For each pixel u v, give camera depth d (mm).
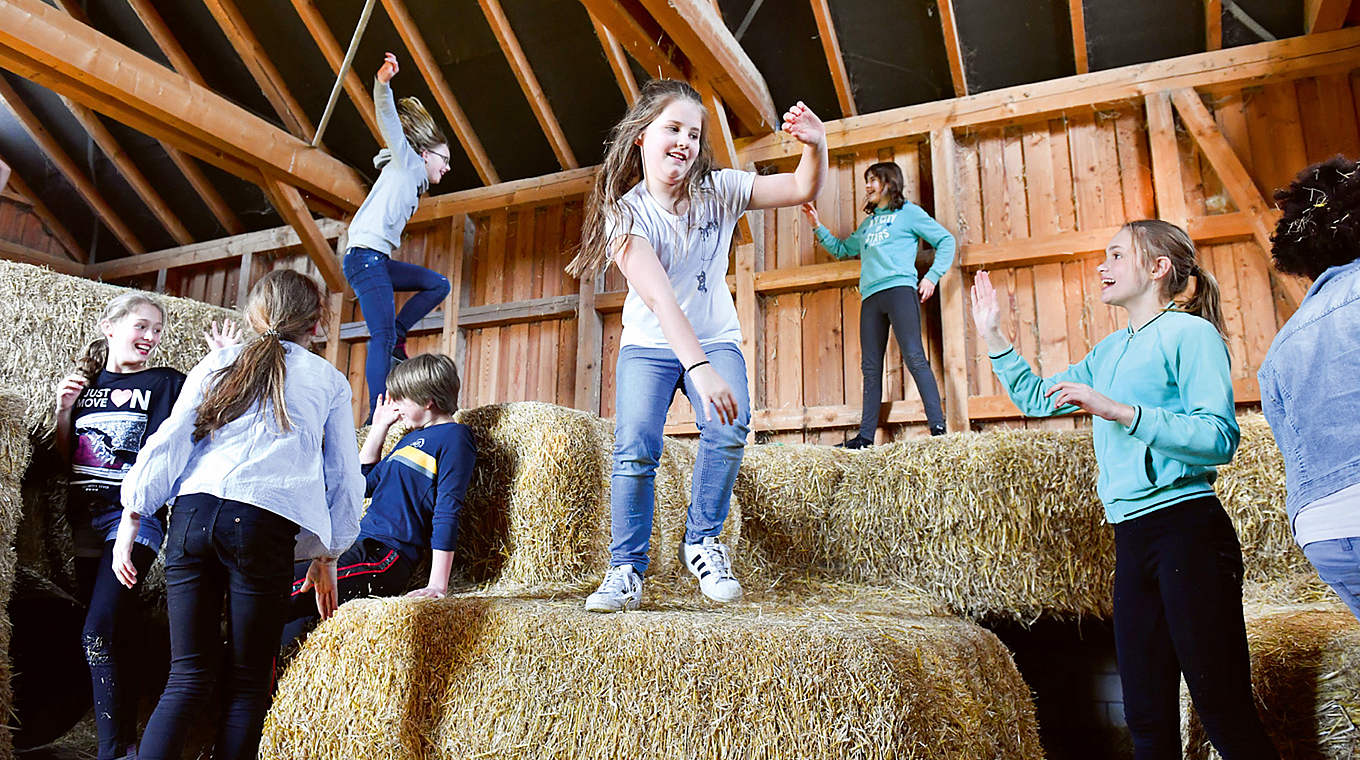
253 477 1677
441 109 5164
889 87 4672
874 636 1527
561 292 5207
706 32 3881
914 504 2678
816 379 4535
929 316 4410
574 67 4863
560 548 2389
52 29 3992
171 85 4430
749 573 2688
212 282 6156
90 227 6273
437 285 3832
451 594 2197
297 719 1892
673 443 2711
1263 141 4105
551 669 1673
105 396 2258
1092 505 2521
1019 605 2547
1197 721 1769
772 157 4762
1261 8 4098
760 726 1482
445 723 1748
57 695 2496
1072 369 1900
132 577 1731
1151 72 4254
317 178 5238
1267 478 2445
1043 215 4348
